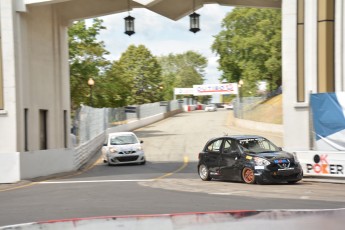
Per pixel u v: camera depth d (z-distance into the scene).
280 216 6.56
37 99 22.62
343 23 19.09
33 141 22.02
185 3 23.77
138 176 21.17
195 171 23.69
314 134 17.84
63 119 25.91
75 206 12.25
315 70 19.22
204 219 6.51
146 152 36.34
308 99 19.16
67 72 27.12
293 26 19.44
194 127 58.56
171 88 145.88
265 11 58.25
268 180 16.16
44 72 23.61
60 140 25.25
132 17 22.80
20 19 20.72
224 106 117.56
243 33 62.38
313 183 16.83
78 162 27.34
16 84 20.31
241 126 57.09
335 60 19.11
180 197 13.51
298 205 11.47
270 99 61.22
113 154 27.61
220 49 67.44
